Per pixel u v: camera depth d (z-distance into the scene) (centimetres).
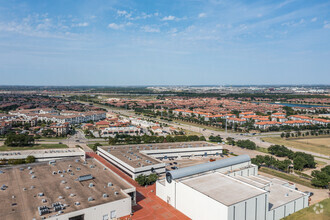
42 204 8550
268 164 16112
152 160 14812
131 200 9975
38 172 11644
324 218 9769
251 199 8875
